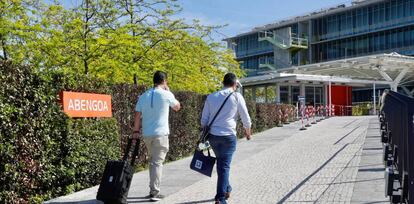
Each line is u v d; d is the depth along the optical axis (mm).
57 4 17250
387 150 7328
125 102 10867
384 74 33781
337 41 74000
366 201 6867
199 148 7078
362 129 21625
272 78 40750
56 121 7938
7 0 15352
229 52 32406
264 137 20750
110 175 6902
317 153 13664
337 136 19016
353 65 32500
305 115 32156
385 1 66812
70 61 15477
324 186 8297
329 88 42031
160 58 19500
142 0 19109
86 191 8398
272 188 8391
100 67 15688
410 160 4160
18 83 6961
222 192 6812
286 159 12641
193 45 21922
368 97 68875
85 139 8820
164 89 7727
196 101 15430
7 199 6734
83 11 17172
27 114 7176
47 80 7711
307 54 77250
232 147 6902
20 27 14250
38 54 14641
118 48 16156
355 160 11430
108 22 17656
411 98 4301
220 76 28328
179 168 11617
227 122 6883
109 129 9750
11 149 6754
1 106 6527
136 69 16812
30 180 7281
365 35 70312
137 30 18656
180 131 14062
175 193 8180
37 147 7445
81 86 8789
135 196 7930
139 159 11500
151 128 7473
